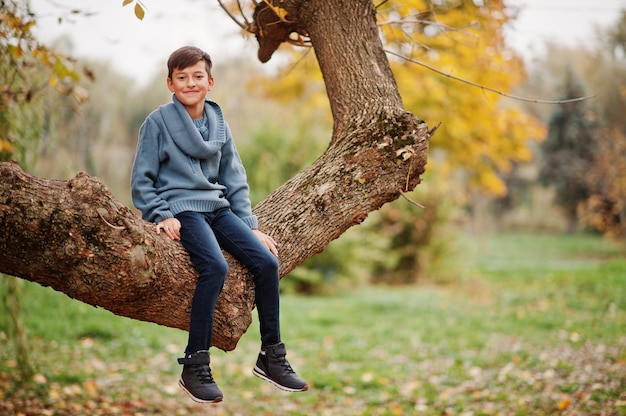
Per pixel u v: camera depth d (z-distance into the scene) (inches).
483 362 281.1
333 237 126.6
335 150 129.6
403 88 450.9
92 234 102.4
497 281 561.3
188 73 120.0
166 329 344.2
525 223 1459.2
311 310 415.5
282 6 144.3
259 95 735.7
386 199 127.6
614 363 253.8
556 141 1222.3
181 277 111.2
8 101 188.5
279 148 512.4
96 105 1144.2
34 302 350.6
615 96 702.5
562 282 512.4
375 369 277.3
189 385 109.9
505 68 408.8
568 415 199.2
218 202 119.9
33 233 100.8
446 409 220.7
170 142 119.1
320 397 243.4
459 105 475.5
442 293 506.6
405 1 239.9
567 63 1039.6
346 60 137.0
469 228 1299.2
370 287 550.3
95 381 252.7
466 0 243.0
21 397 225.0
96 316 348.2
